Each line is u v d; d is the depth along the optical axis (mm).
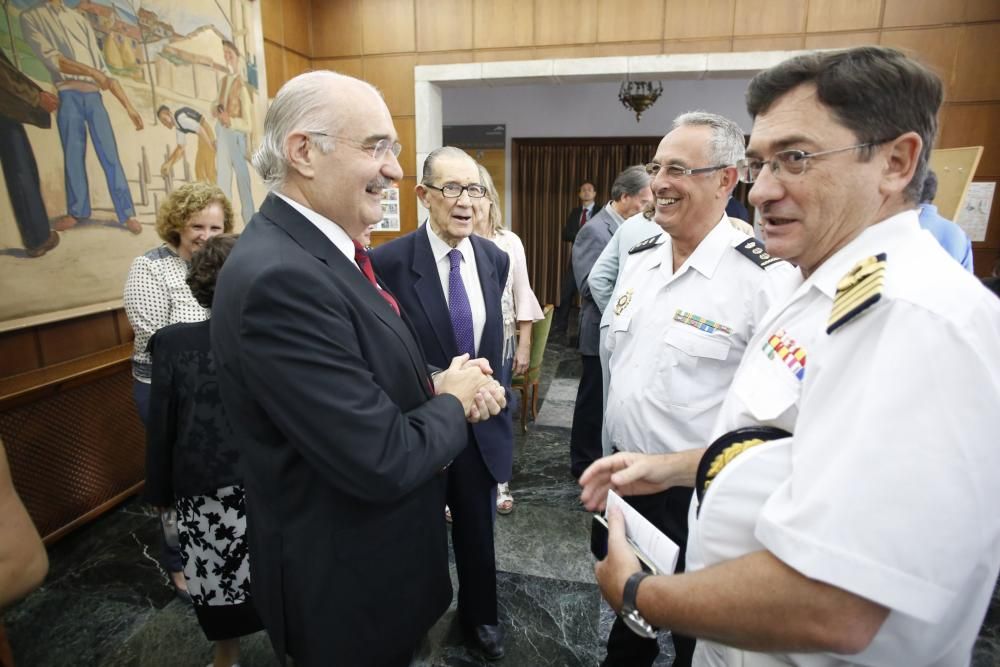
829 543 460
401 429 853
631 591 638
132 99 2613
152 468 1385
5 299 2090
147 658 1699
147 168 2717
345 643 923
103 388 2445
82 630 1812
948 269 522
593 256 2723
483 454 1552
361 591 926
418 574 1021
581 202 6547
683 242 1252
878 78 568
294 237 859
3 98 2037
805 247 657
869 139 585
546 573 2100
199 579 1411
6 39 2039
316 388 773
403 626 1005
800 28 3924
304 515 887
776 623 499
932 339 470
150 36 2715
